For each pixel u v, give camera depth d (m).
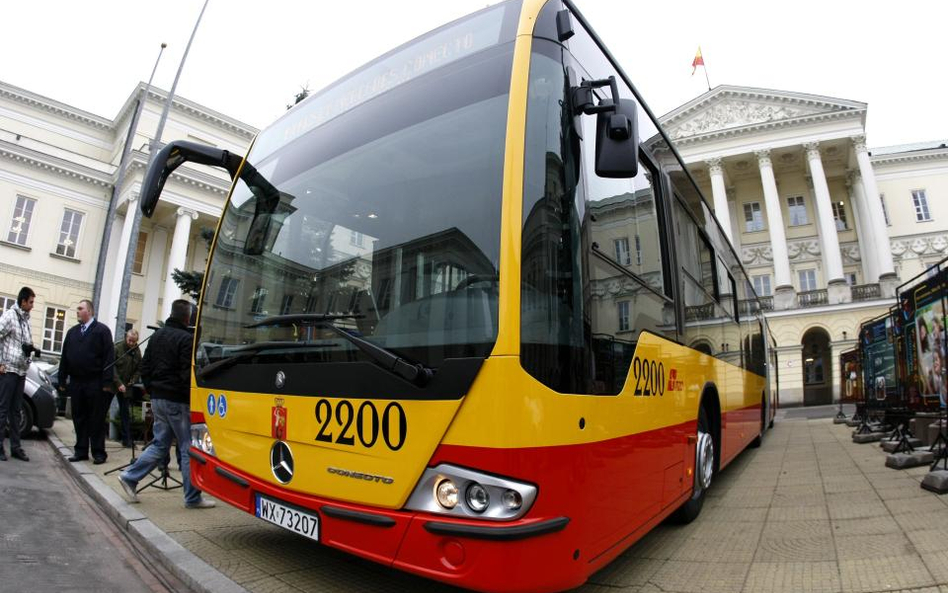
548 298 2.57
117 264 29.64
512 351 2.43
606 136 2.80
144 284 31.56
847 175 42.03
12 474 6.40
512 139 2.73
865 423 10.47
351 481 2.77
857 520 4.61
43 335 29.00
